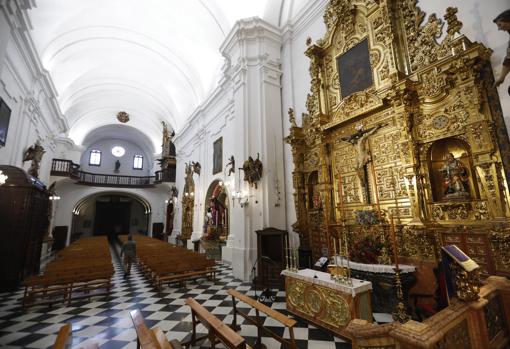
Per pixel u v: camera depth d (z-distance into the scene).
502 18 3.38
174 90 16.72
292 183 7.71
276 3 8.70
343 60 6.48
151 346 2.29
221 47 9.39
